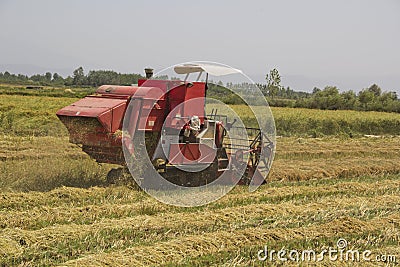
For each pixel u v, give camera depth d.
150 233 8.30
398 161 18.14
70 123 11.25
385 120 35.97
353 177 15.20
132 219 8.91
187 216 9.32
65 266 6.59
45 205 9.80
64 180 11.93
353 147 22.91
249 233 8.31
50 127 25.62
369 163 17.33
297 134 30.94
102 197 10.45
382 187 13.02
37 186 11.39
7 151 16.41
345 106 55.81
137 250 7.33
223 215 9.48
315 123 33.72
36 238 7.67
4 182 11.58
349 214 10.06
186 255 7.33
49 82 129.62
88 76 107.38
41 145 18.08
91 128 11.05
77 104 11.48
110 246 7.62
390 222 9.44
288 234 8.45
